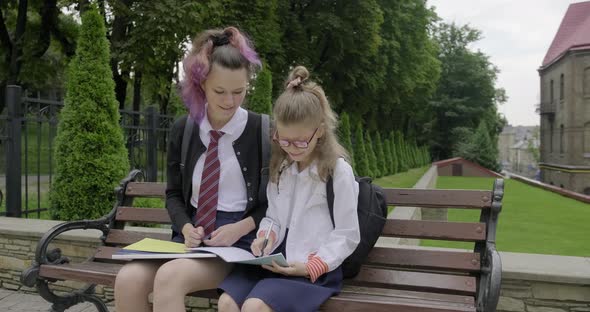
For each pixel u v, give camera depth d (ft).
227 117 7.59
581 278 8.62
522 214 32.14
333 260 6.71
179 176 8.12
